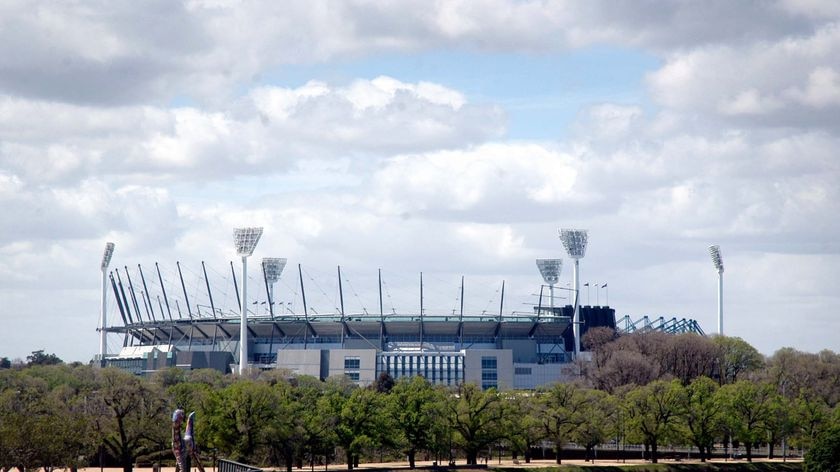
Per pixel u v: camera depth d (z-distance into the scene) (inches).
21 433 6609.3
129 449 7672.2
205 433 7775.6
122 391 7647.6
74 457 7081.7
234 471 4436.5
